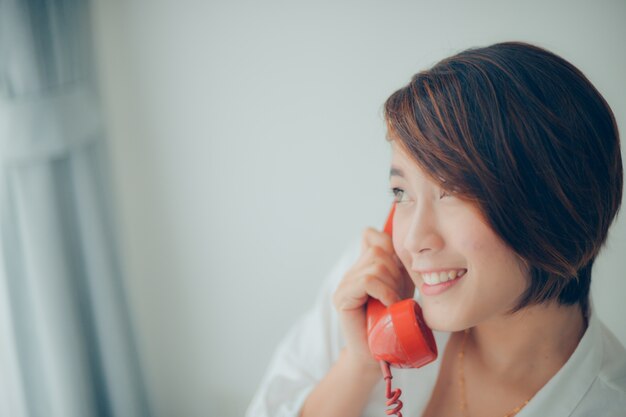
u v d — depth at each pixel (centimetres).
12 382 165
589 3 122
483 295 63
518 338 77
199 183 170
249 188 166
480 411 84
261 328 177
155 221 177
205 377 187
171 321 184
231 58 159
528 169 59
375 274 80
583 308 79
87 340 170
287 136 159
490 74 61
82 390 162
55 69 152
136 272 183
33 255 155
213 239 174
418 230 63
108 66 168
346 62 149
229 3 156
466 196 59
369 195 155
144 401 180
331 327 100
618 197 68
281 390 97
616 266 119
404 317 72
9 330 159
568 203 61
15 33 145
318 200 161
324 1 148
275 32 154
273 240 168
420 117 61
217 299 179
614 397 77
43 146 151
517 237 60
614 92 122
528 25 129
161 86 166
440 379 89
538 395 78
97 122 162
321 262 165
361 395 86
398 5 141
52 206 155
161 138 170
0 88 147
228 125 163
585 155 62
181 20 160
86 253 164
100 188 166
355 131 152
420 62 141
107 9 164
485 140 59
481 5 132
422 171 61
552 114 60
